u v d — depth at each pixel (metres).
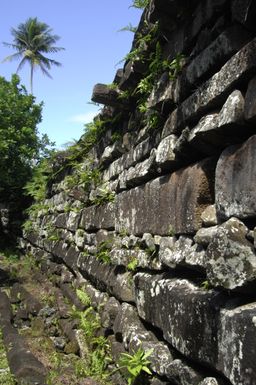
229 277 2.48
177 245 3.36
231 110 2.57
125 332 4.14
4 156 15.38
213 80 2.87
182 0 3.31
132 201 4.65
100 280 5.60
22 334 6.43
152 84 4.01
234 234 2.48
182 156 3.41
